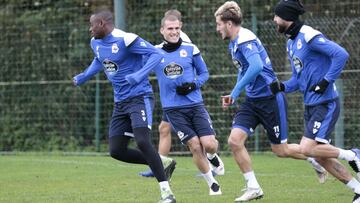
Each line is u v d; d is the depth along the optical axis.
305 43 17.83
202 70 21.81
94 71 20.81
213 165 23.31
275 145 19.98
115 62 19.12
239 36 19.03
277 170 27.17
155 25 36.34
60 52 38.56
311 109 18.12
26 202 19.62
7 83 38.75
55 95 38.31
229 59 34.66
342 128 32.22
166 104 21.47
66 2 38.69
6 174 26.92
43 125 38.50
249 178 19.09
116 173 26.86
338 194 20.47
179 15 21.91
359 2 33.62
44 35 38.81
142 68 18.52
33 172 27.52
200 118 21.17
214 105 34.78
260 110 19.48
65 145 37.84
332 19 33.12
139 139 18.80
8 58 39.38
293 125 33.56
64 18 38.62
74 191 21.86
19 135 38.78
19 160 32.91
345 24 32.91
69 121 38.00
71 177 25.69
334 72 17.39
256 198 19.06
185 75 21.45
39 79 38.84
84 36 38.19
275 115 19.44
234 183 23.41
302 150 18.12
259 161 30.53
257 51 18.70
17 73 39.28
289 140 33.66
